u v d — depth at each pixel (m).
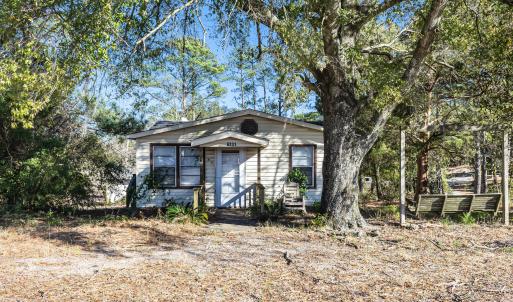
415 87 13.91
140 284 6.62
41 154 15.25
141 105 13.45
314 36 9.59
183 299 5.91
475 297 5.93
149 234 11.02
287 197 16.45
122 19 8.10
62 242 9.91
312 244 9.83
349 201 11.66
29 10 7.93
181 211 13.92
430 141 16.58
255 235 11.02
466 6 11.64
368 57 13.12
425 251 8.96
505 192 12.34
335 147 11.74
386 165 22.41
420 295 6.05
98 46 7.90
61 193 15.27
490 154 19.92
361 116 16.70
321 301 5.82
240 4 11.04
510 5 11.11
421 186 18.11
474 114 16.19
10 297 5.99
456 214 13.30
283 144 17.73
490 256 8.43
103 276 7.08
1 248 9.20
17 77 7.67
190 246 9.66
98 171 17.88
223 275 7.13
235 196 17.70
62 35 8.17
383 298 5.94
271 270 7.46
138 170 17.56
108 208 18.19
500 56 12.36
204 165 17.70
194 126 17.67
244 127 17.62
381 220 13.20
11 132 15.21
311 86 11.55
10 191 14.80
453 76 15.58
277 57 10.31
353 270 7.42
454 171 36.09
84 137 18.53
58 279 6.89
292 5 9.54
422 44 10.71
